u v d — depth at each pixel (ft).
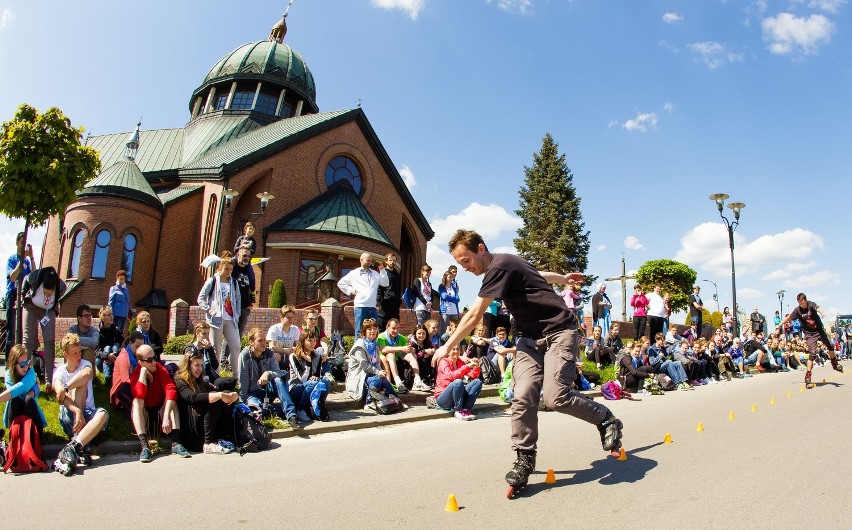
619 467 15.42
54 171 27.45
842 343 86.43
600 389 36.24
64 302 73.82
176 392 21.33
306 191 89.15
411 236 109.50
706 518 11.12
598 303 54.90
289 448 21.35
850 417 23.88
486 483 14.58
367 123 98.07
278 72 109.91
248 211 85.25
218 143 101.45
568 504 12.35
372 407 28.68
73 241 77.25
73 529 12.05
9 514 13.33
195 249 84.58
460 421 27.53
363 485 14.99
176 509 13.37
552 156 149.28
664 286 156.76
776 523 10.79
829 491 12.84
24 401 19.03
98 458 20.15
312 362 27.50
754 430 20.94
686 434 20.42
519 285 13.97
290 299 80.64
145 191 81.46
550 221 144.15
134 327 31.22
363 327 30.99
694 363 44.68
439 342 36.76
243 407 21.56
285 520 12.25
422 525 11.47
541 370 14.12
